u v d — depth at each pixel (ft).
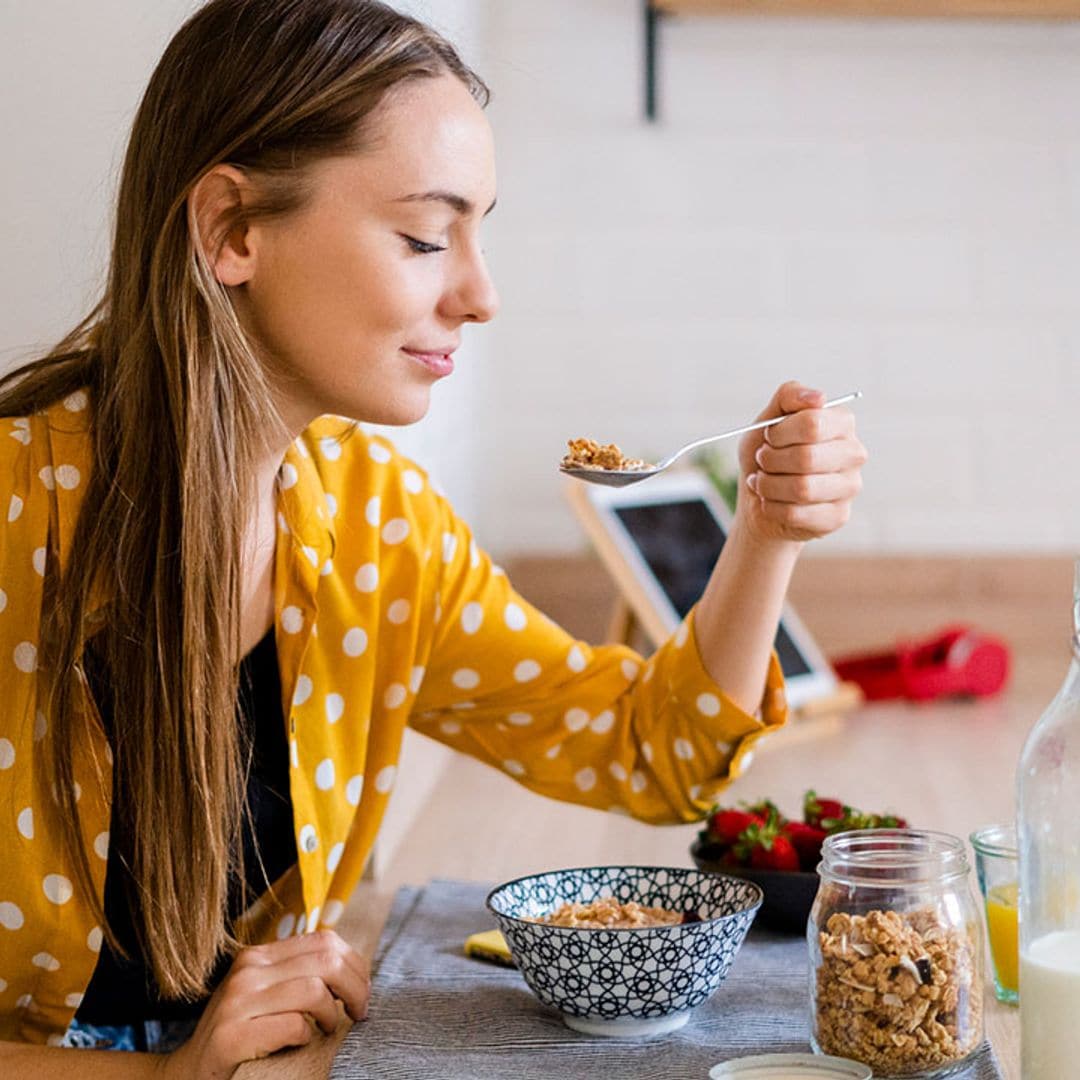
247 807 3.81
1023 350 8.73
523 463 8.91
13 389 3.65
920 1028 2.80
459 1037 3.14
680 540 7.43
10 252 5.31
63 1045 3.69
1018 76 8.62
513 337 8.86
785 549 3.85
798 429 3.62
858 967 2.82
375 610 4.02
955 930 2.85
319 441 4.04
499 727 4.35
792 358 8.79
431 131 3.30
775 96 8.68
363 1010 3.26
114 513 3.43
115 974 3.81
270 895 3.96
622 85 8.71
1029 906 2.69
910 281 8.73
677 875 3.49
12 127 5.28
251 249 3.36
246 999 3.14
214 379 3.38
